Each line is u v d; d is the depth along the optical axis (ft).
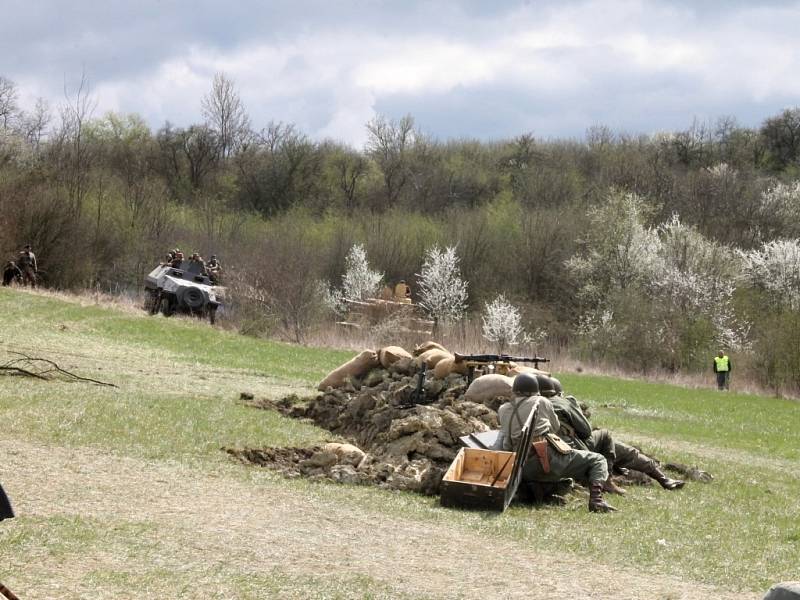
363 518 33.73
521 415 40.57
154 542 27.14
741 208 272.31
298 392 72.33
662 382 155.74
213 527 29.78
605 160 322.96
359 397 56.03
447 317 203.51
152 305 153.99
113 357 83.10
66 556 24.88
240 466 41.16
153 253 215.10
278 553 27.63
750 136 370.53
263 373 88.22
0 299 125.90
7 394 51.08
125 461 38.63
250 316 151.84
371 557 28.40
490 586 26.32
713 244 211.41
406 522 33.76
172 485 35.42
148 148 312.50
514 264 246.88
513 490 38.24
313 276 174.60
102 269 207.82
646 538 34.27
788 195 272.72
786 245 205.46
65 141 237.25
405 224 266.57
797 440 82.84
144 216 225.35
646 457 47.50
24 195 195.11
